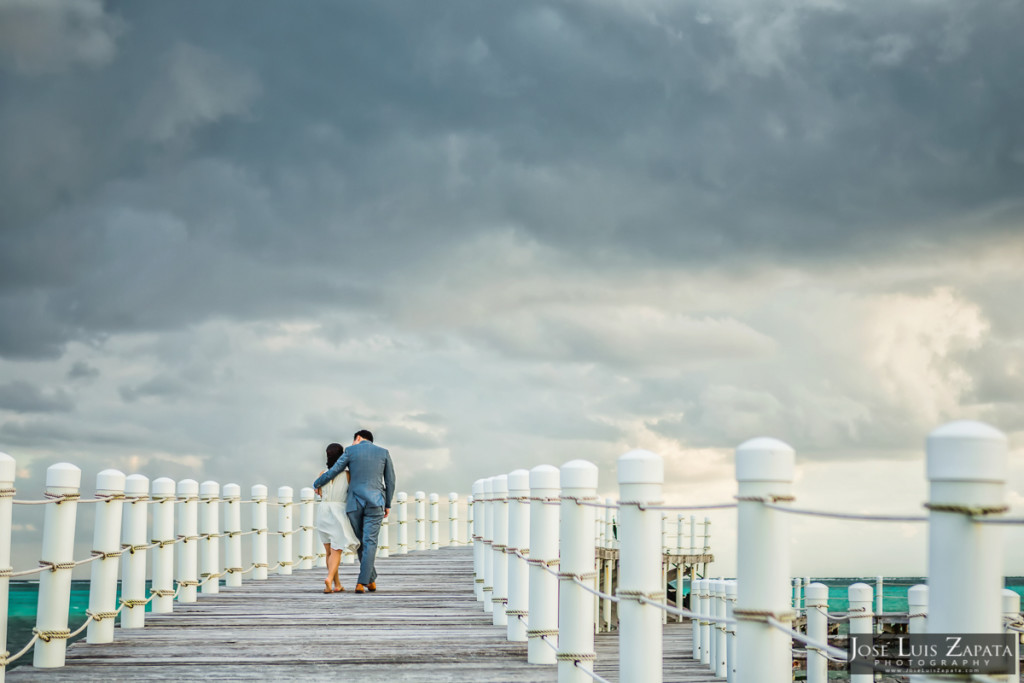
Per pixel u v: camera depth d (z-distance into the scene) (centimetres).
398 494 2406
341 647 925
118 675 787
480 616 1155
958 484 320
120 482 977
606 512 2508
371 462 1426
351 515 1427
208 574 1427
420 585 1538
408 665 831
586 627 725
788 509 414
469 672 798
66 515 839
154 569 1193
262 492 1686
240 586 1540
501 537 1082
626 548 591
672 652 1927
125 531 1065
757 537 443
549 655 837
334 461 1475
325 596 1374
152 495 1200
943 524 321
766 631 439
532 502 847
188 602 1300
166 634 1012
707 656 1653
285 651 902
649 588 584
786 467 447
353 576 1708
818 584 1116
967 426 325
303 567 1897
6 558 741
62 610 830
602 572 2580
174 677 779
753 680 438
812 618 1107
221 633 1019
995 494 319
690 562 3158
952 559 319
